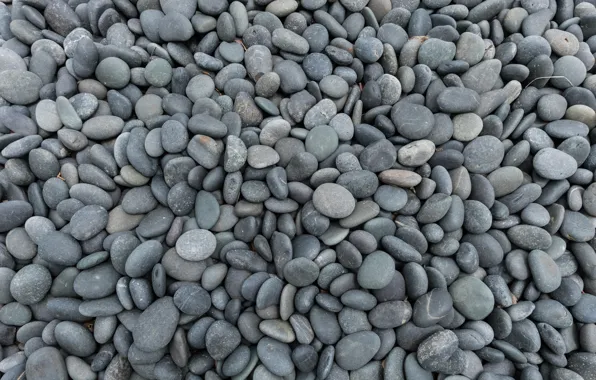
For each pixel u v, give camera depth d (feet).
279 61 2.07
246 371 1.62
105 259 1.73
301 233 1.81
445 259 1.77
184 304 1.64
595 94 2.08
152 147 1.82
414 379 1.61
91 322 1.72
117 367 1.63
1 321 1.72
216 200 1.80
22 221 1.81
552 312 1.74
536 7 2.20
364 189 1.81
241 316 1.67
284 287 1.69
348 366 1.63
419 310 1.66
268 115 1.98
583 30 2.23
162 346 1.60
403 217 1.83
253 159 1.81
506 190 1.88
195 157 1.81
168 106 1.94
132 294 1.65
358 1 2.14
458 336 1.67
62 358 1.65
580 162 1.94
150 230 1.75
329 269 1.72
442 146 1.95
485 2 2.15
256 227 1.78
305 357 1.61
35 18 2.09
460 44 2.08
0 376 1.67
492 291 1.74
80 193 1.79
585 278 1.85
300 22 2.11
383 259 1.70
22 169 1.85
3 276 1.73
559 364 1.69
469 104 1.94
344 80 2.00
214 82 2.02
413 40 2.09
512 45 2.08
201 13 2.07
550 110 2.01
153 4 2.12
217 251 1.77
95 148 1.84
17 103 1.96
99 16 2.09
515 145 1.94
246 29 2.07
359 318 1.67
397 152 1.91
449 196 1.80
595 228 1.88
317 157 1.89
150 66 1.97
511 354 1.67
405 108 1.94
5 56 2.01
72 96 1.96
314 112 1.94
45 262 1.77
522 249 1.83
